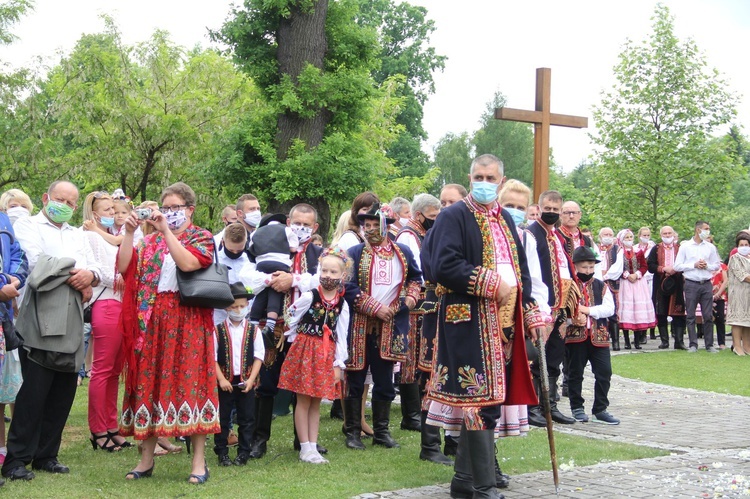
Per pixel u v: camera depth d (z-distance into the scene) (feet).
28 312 18.61
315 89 60.44
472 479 16.99
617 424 27.09
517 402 16.89
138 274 18.20
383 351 22.35
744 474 19.66
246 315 22.13
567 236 28.45
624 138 80.59
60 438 19.51
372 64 67.36
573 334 27.50
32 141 67.82
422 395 25.00
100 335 22.07
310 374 20.49
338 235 25.18
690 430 26.03
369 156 63.87
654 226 80.59
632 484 18.57
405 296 22.58
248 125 62.44
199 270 18.10
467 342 16.62
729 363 44.34
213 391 18.37
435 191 186.70
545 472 19.81
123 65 70.74
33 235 20.27
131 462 20.43
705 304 50.42
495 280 16.25
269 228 21.65
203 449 18.62
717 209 106.73
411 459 21.09
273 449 22.18
